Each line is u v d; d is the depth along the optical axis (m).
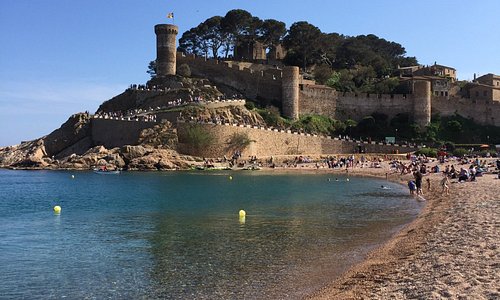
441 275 17.56
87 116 108.75
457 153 109.31
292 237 29.27
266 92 128.25
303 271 21.41
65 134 107.25
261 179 75.50
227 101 113.56
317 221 35.22
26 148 110.06
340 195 53.22
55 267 23.59
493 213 29.94
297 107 124.62
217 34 159.75
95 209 44.53
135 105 125.62
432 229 27.36
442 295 15.30
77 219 38.78
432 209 37.06
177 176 80.38
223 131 95.94
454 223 27.86
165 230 32.88
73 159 97.31
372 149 111.88
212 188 62.38
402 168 80.94
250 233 31.00
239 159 95.19
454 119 130.25
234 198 51.16
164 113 106.62
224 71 132.62
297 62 159.00
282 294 18.42
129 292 19.56
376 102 132.00
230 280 20.58
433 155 105.50
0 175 86.50
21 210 44.75
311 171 89.56
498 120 132.50
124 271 22.62
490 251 20.25
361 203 45.62
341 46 178.12
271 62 158.38
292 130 111.00
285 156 101.25
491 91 143.25
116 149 95.94
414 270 19.08
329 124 126.62
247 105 118.00
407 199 47.75
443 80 145.75
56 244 28.94
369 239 27.81
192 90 121.00
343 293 17.44
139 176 80.56
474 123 131.38
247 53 162.62
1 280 21.55
